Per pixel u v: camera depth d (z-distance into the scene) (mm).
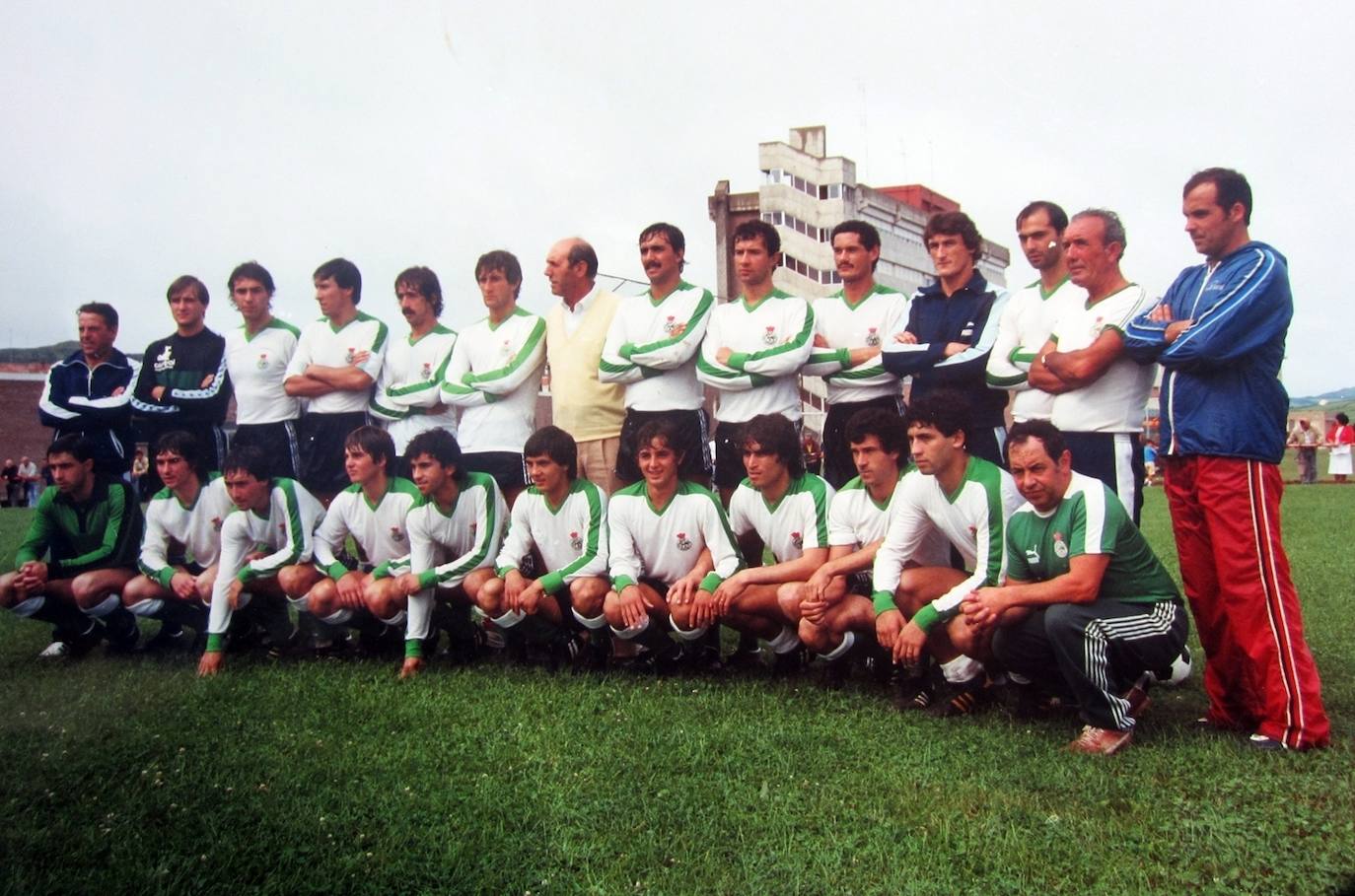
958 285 5008
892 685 4570
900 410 5262
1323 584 6871
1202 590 3857
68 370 6094
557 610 5008
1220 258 3820
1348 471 22484
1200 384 3752
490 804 3021
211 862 2668
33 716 4023
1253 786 3105
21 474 28109
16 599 5207
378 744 3619
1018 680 4051
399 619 5113
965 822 2871
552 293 5902
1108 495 3744
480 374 5805
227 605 5074
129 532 5578
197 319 6070
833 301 5496
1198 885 2502
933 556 4562
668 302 5555
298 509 5309
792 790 3131
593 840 2779
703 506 4812
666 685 4559
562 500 5023
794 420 5418
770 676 4801
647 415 5500
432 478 4895
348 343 6082
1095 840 2744
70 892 2521
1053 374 4316
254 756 3473
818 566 4637
